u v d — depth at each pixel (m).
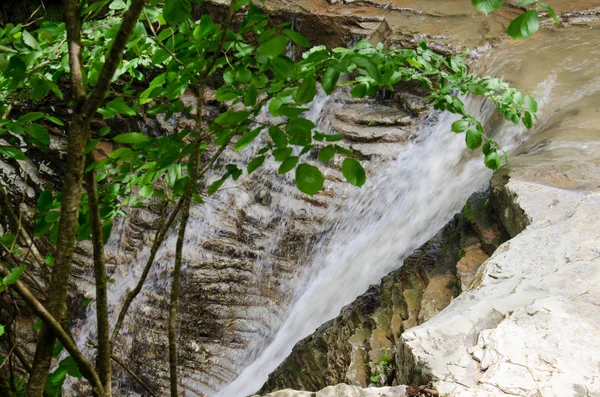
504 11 10.96
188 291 9.76
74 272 11.41
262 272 9.59
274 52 2.11
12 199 11.95
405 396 3.38
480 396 3.19
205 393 9.09
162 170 2.42
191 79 2.49
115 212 2.60
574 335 3.54
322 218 9.38
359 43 2.90
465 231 6.26
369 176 9.36
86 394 9.81
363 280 8.14
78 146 1.88
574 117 7.86
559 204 5.34
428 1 11.87
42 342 1.97
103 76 1.82
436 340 3.73
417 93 9.86
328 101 10.64
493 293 4.18
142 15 2.54
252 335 9.23
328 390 3.46
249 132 2.19
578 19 10.34
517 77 9.23
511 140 8.30
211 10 12.08
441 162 8.77
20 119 2.42
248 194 10.15
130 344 9.99
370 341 5.54
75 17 1.91
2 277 1.88
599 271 4.17
